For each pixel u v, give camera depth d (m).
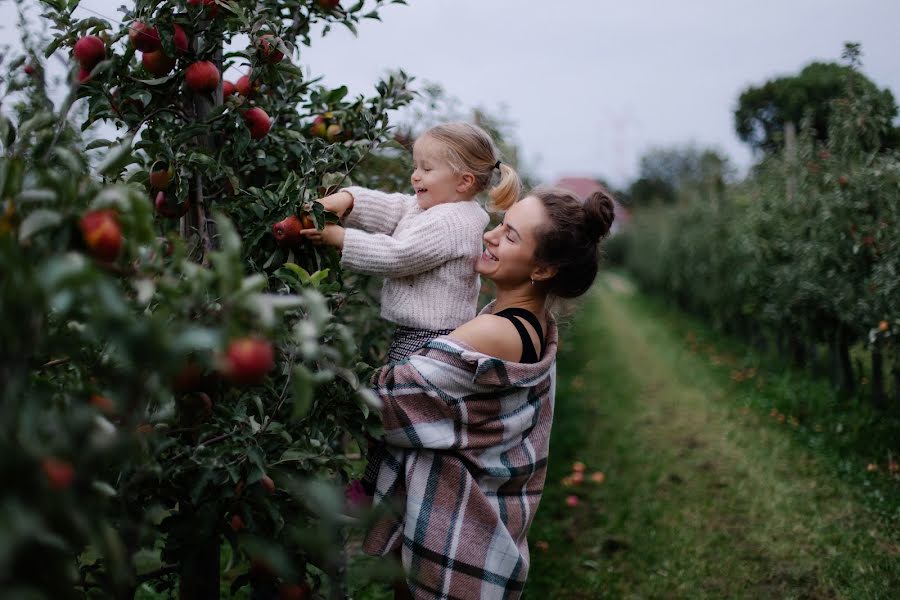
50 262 0.83
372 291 2.70
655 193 36.53
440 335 2.01
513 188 2.13
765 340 8.73
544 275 1.99
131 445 1.03
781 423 5.33
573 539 3.53
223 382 1.49
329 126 2.22
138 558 2.52
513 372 1.86
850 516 3.66
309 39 2.11
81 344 1.16
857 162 5.45
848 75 5.47
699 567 3.21
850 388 5.79
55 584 0.84
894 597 2.85
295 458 1.49
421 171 2.08
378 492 1.87
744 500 3.96
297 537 1.24
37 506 0.79
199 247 1.78
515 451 1.96
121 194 0.95
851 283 5.39
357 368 1.65
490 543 1.83
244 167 1.96
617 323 13.84
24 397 0.95
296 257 1.83
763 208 7.62
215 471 1.50
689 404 6.23
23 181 1.00
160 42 1.76
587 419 5.74
